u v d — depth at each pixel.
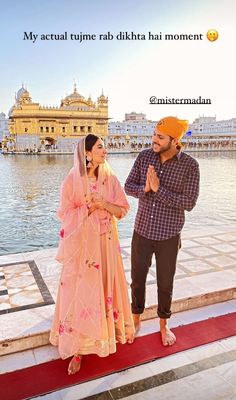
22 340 2.36
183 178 2.26
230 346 2.43
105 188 2.21
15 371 2.16
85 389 2.01
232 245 4.45
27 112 69.12
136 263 2.45
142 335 2.55
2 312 2.66
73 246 2.13
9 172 26.81
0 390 1.99
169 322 2.74
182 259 3.89
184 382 2.07
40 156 60.19
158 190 2.23
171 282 2.41
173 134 2.16
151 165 2.34
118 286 2.28
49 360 2.27
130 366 2.21
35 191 15.33
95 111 74.00
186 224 7.61
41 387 2.02
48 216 9.34
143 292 2.53
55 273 3.41
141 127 84.44
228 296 3.13
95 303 2.13
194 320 2.77
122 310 2.33
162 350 2.37
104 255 2.19
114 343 2.23
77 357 2.17
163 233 2.31
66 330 2.16
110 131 80.44
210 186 15.53
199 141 81.81
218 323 2.73
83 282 2.13
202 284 3.19
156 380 2.08
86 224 2.13
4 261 3.77
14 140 72.06
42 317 2.59
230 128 82.00
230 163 35.56
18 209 10.58
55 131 71.62
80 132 73.31
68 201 2.18
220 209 9.69
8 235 7.21
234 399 1.94
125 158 53.31
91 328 2.11
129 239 4.87
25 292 2.99
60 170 28.98
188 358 2.29
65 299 2.17
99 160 2.14
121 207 2.26
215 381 2.07
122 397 1.95
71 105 73.44
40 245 6.50
